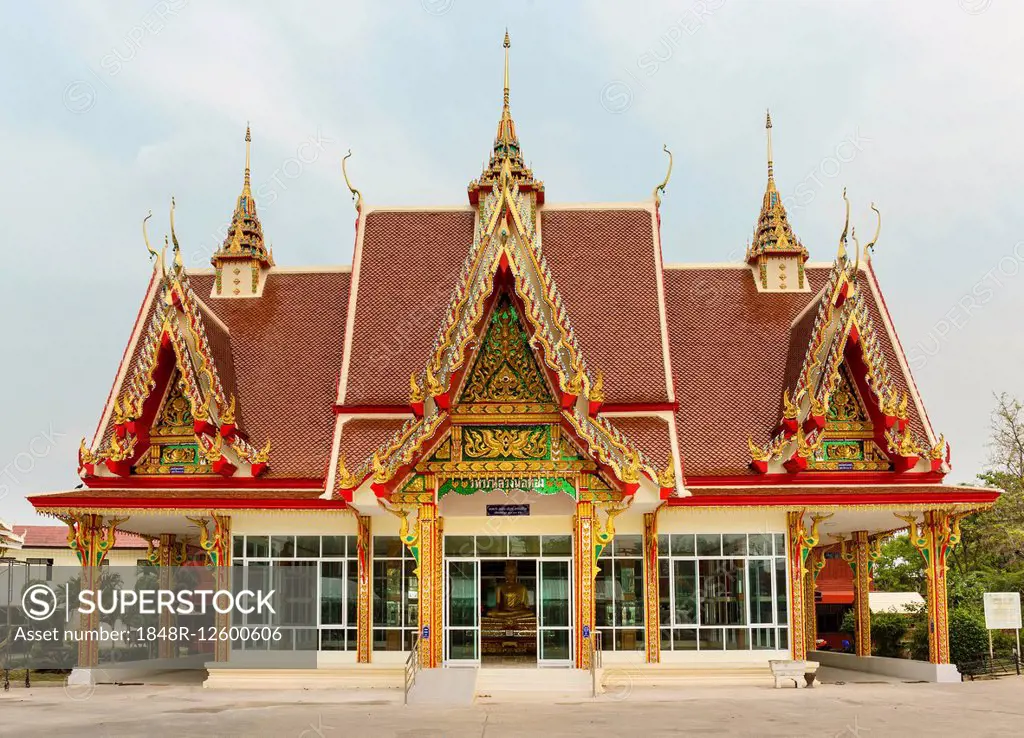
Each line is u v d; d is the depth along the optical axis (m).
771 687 30.00
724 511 31.84
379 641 31.23
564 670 28.36
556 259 36.84
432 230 38.00
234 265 38.84
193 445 32.31
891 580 59.53
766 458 31.72
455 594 31.17
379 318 35.56
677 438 32.66
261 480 32.09
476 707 24.58
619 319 35.06
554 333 27.72
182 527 35.94
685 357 36.22
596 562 28.17
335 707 24.81
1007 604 32.62
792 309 37.72
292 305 38.38
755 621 31.39
